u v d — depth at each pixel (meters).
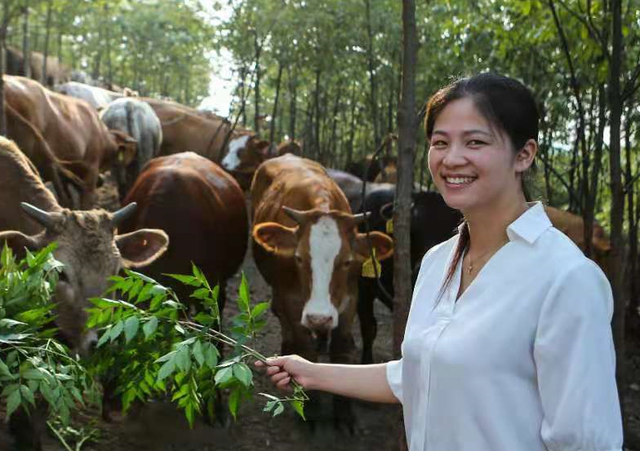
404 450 4.59
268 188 7.16
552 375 1.68
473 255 1.89
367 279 6.99
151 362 2.74
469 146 1.83
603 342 1.67
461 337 1.77
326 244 5.71
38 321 3.06
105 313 2.61
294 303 6.08
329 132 16.16
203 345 2.34
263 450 5.53
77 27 18.12
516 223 1.79
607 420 1.64
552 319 1.68
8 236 4.63
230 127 15.35
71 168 10.26
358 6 11.56
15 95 9.05
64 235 4.72
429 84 10.30
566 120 8.73
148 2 21.73
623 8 6.50
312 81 14.77
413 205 6.95
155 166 7.04
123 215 4.95
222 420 5.77
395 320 4.63
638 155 9.14
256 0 12.42
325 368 2.26
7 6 8.60
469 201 1.83
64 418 2.76
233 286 9.55
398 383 2.13
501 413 1.73
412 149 4.57
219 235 6.54
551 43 7.45
